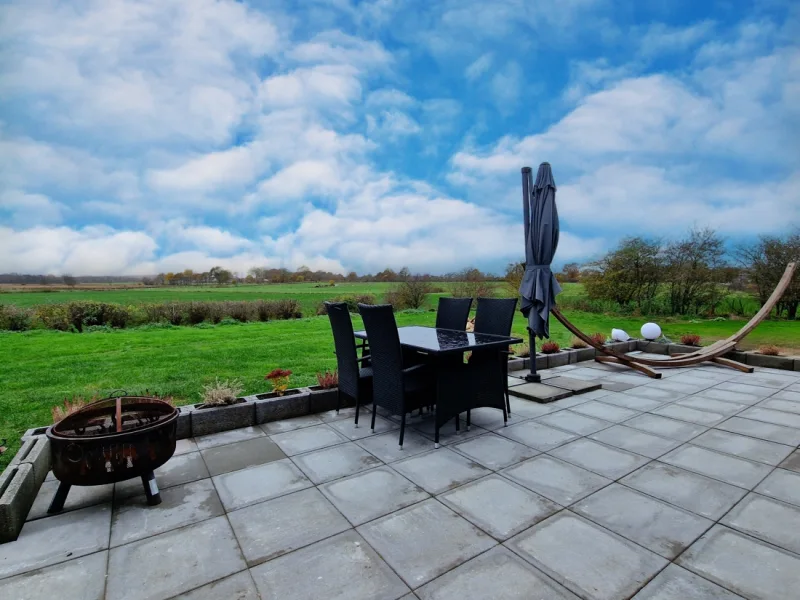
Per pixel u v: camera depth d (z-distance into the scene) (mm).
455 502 2584
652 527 2299
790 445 3424
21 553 2127
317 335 11133
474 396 3785
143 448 2508
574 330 6547
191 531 2314
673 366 6500
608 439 3600
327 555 2094
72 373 6250
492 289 18391
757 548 2109
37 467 2760
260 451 3414
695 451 3326
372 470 3047
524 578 1907
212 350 8484
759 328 11602
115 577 1946
